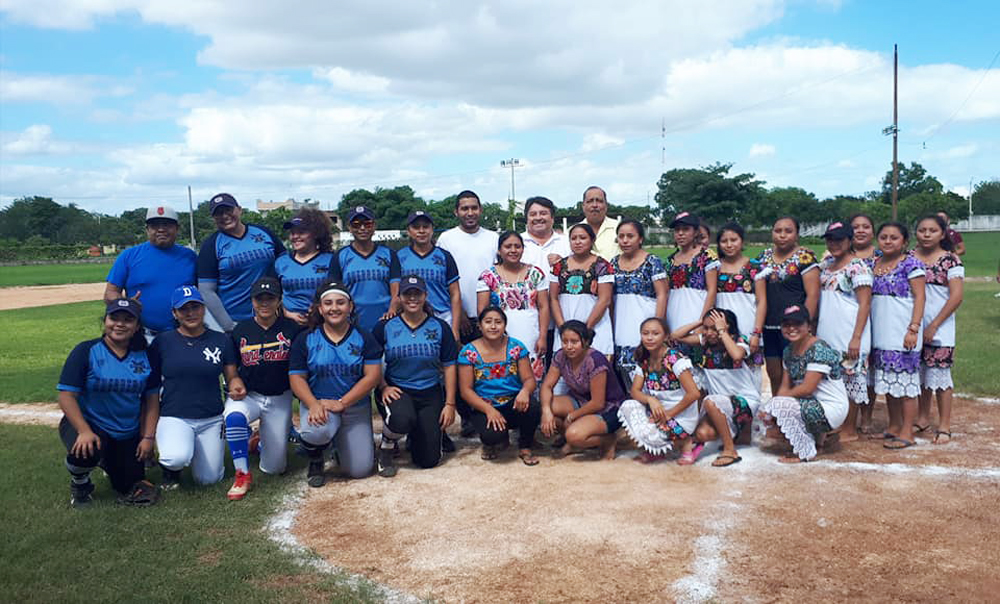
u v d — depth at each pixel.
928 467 5.53
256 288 5.54
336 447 5.71
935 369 6.16
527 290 6.53
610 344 6.46
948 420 6.23
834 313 6.16
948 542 4.20
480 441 6.72
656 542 4.29
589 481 5.42
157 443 5.46
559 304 6.58
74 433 5.02
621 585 3.78
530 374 6.05
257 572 4.03
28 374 10.60
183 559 4.21
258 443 6.43
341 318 5.47
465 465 5.95
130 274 6.18
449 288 6.65
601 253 7.09
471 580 3.89
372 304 6.26
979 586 3.69
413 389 5.88
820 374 5.73
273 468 5.75
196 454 5.48
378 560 4.17
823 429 5.76
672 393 5.80
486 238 7.09
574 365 5.95
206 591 3.81
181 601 3.71
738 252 6.22
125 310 5.02
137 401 5.21
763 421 6.02
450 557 4.18
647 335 5.80
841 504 4.80
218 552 4.32
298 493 5.37
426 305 6.02
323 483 5.55
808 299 6.18
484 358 5.98
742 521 4.56
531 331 6.53
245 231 6.36
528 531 4.50
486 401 5.99
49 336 15.50
